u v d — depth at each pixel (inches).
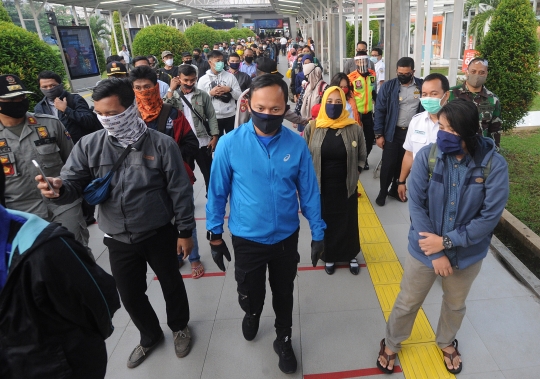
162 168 90.5
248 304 95.8
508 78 244.5
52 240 48.7
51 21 340.2
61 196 81.3
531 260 158.2
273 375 99.2
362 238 163.9
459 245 77.2
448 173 77.9
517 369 97.1
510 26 237.0
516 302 120.5
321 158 125.4
